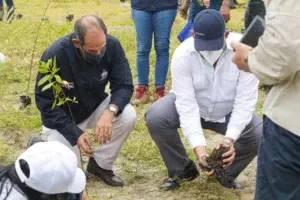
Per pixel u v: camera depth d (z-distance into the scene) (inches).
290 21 113.9
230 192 191.2
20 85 298.5
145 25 260.8
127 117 189.0
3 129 242.1
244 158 187.5
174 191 192.2
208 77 178.2
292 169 124.5
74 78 182.1
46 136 183.6
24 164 121.6
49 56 179.0
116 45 186.5
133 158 214.7
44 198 121.9
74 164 124.6
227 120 186.4
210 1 266.7
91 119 195.6
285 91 123.1
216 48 171.0
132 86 191.0
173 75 180.2
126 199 188.9
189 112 177.9
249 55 124.5
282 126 123.6
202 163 174.6
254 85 177.9
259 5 225.3
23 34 402.6
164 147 187.6
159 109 183.3
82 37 173.2
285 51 114.8
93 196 188.5
